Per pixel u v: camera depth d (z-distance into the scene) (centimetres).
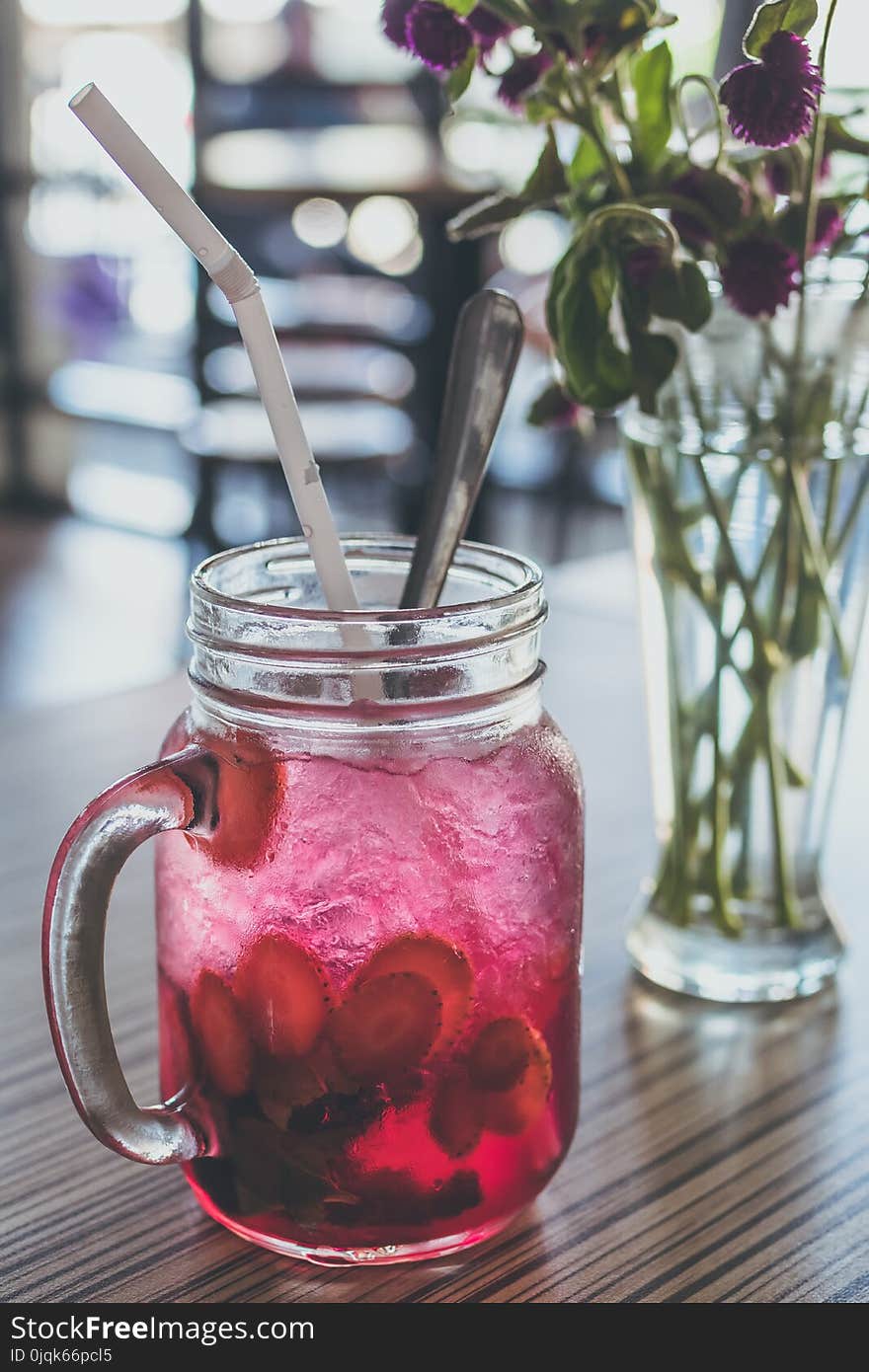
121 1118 42
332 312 239
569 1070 44
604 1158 47
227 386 233
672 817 54
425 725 41
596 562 94
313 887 41
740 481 51
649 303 49
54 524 286
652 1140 48
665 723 54
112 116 38
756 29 46
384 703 40
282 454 42
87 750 67
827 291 50
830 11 46
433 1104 41
